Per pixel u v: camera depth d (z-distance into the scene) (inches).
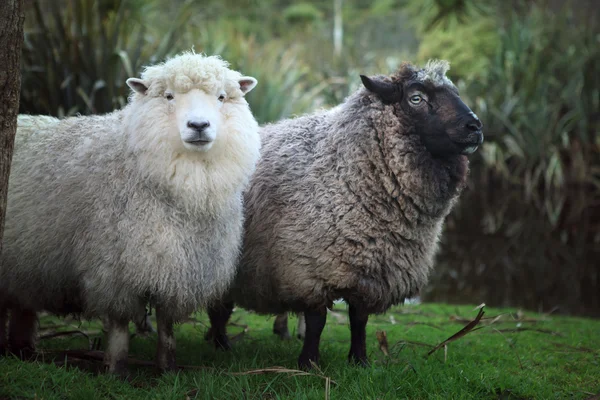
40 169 169.5
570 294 339.3
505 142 486.6
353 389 154.3
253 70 412.2
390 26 796.6
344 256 170.9
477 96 522.0
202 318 255.1
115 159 159.6
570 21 579.8
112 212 154.9
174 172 153.7
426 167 174.4
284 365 181.9
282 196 179.2
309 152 183.6
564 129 498.3
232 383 156.8
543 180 491.5
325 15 900.6
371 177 173.3
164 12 626.5
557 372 185.8
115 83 327.6
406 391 161.0
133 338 216.2
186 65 155.3
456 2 359.3
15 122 141.3
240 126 160.1
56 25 334.0
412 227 175.9
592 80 514.9
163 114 154.5
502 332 240.8
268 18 828.0
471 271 379.6
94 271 155.3
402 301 184.1
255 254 182.5
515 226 454.9
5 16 134.8
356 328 184.1
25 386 142.9
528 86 503.5
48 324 228.5
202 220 158.1
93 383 149.3
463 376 171.8
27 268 167.2
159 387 153.9
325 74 531.8
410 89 174.7
